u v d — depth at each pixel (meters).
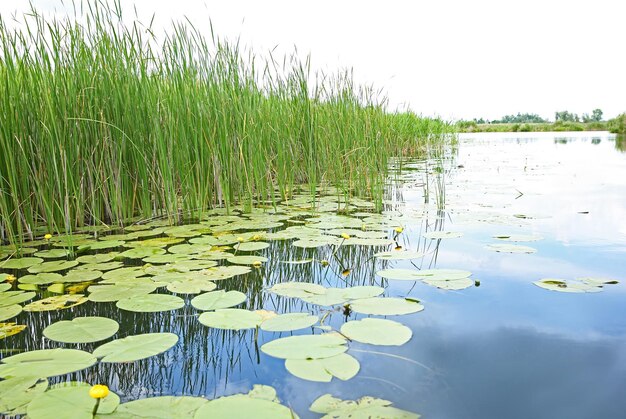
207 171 3.23
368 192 4.08
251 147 3.37
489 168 6.25
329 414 0.89
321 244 2.19
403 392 0.96
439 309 1.43
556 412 0.89
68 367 1.07
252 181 3.44
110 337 1.27
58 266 1.95
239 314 1.39
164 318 1.42
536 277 1.74
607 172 5.54
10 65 2.31
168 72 2.96
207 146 3.21
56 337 1.23
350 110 4.17
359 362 1.10
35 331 1.33
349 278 1.77
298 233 2.48
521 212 3.06
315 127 4.23
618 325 1.30
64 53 2.57
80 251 2.20
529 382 1.00
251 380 1.04
